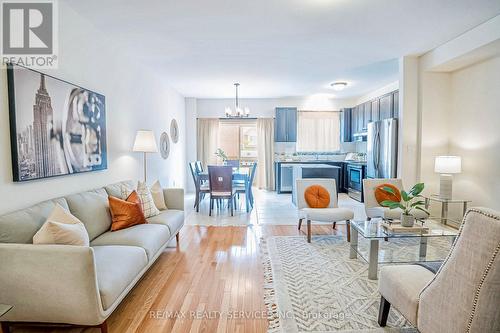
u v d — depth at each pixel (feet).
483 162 12.21
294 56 13.83
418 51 13.33
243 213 17.10
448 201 12.48
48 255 5.33
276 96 24.81
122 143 12.47
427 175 14.21
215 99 25.70
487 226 3.92
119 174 12.15
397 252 9.91
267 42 11.94
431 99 14.02
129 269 6.71
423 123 14.08
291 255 10.43
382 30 10.80
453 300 4.31
